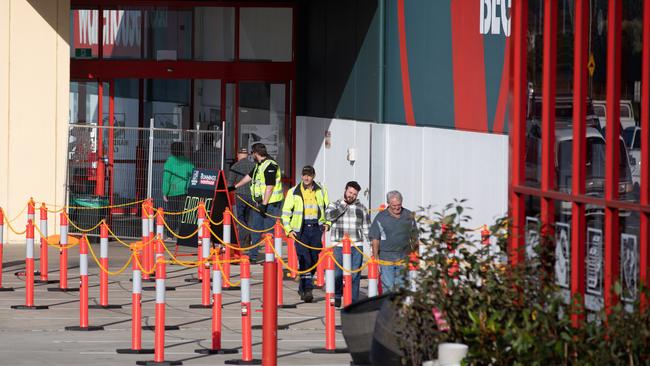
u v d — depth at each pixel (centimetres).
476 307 1805
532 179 2241
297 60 5853
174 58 5841
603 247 1944
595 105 1991
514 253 1956
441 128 3725
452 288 1820
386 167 4328
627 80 1886
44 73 5191
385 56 4397
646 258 1792
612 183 1911
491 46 3288
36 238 5112
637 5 1859
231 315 3475
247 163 4956
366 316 2083
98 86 5806
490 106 3294
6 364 2622
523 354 1659
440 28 3747
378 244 3197
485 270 1852
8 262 4550
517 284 1805
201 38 5856
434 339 1823
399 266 3170
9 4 5159
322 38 5438
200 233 4178
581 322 1730
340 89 5075
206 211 4550
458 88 3569
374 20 4491
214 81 5878
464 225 3475
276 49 5872
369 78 4566
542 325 1678
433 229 1891
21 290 3847
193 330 3197
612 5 1927
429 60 3869
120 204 5094
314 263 3741
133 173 5084
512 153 2308
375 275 2944
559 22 2133
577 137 2034
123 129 5081
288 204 3731
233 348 2889
